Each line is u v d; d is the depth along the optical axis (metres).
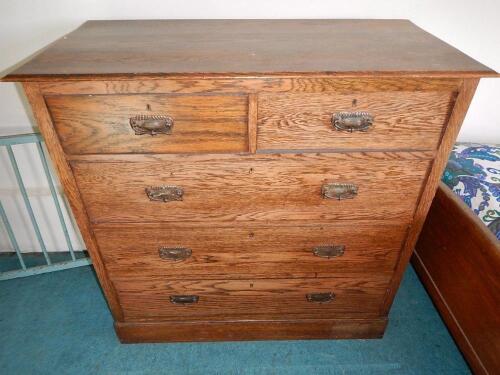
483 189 1.30
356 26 1.22
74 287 1.69
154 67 0.83
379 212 1.09
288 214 1.08
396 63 0.86
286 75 0.81
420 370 1.36
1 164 1.57
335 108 0.88
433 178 1.01
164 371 1.35
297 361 1.39
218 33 1.11
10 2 1.25
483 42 1.41
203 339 1.44
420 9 1.34
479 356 1.19
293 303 1.34
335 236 1.15
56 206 1.58
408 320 1.54
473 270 1.20
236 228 1.12
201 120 0.88
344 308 1.37
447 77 0.82
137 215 1.07
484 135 1.69
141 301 1.31
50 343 1.45
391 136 0.93
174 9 1.30
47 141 0.90
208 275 1.24
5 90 1.40
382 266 1.24
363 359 1.39
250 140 0.92
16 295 1.65
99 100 0.85
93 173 0.97
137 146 0.92
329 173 1.00
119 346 1.44
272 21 1.28
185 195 1.03
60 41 1.03
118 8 1.29
